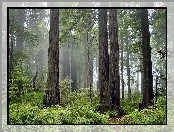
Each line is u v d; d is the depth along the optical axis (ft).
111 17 35.70
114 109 34.86
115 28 35.60
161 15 40.91
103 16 37.47
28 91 34.06
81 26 43.91
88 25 43.86
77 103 37.63
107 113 32.55
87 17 43.06
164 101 29.99
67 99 41.04
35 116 21.90
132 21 42.27
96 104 37.50
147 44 39.27
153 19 41.96
